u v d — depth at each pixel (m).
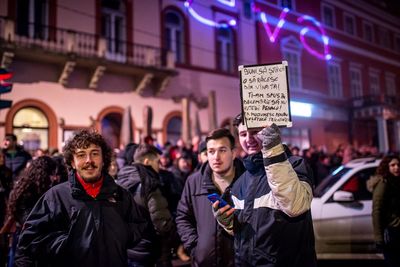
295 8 13.78
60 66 11.71
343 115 21.78
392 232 3.65
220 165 2.84
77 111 12.23
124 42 13.27
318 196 5.36
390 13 25.86
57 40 11.68
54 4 11.74
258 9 15.15
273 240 1.97
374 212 3.77
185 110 11.80
